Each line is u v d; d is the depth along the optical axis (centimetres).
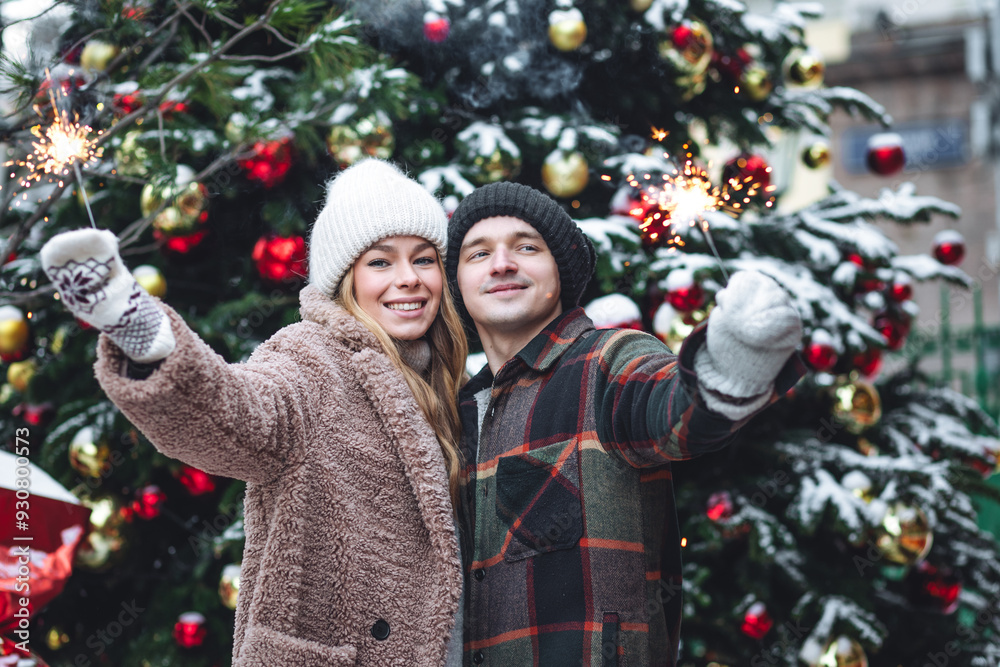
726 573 271
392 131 251
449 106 286
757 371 105
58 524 200
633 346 144
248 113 250
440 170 256
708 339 108
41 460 261
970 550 294
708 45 262
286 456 139
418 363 170
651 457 128
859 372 277
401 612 142
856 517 246
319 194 266
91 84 215
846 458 265
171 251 260
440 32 250
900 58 817
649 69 284
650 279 256
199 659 257
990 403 484
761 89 290
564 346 153
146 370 116
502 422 152
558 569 137
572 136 252
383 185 165
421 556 146
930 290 773
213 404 121
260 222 286
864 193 823
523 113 274
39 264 268
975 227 791
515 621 137
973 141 804
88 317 111
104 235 111
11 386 309
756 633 247
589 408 143
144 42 229
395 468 149
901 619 289
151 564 288
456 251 163
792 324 102
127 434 259
